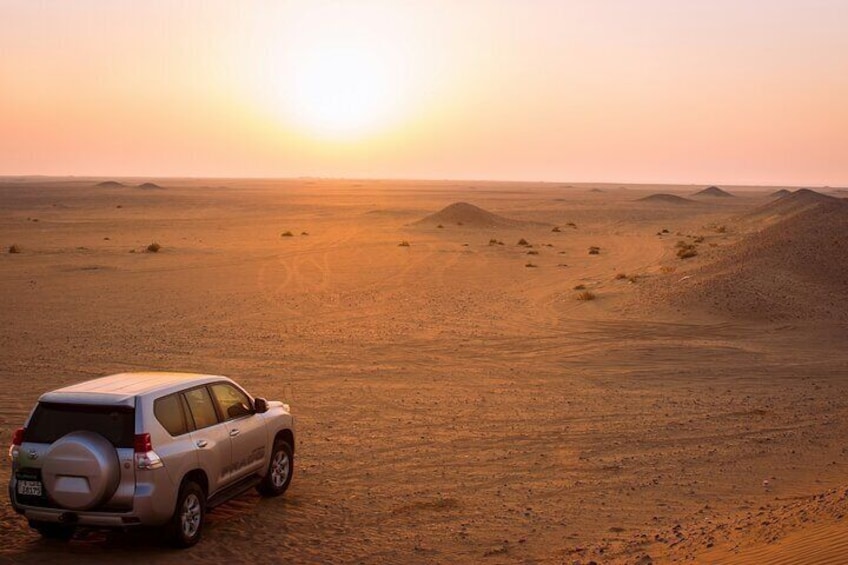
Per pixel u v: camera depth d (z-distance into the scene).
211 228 89.44
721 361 23.98
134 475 8.90
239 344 26.30
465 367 23.00
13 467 9.17
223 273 48.56
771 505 11.16
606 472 13.27
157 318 31.89
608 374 22.12
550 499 11.86
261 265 53.25
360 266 53.28
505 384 20.72
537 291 41.19
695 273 40.72
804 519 9.34
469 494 12.11
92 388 9.52
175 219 104.00
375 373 21.98
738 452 14.41
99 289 40.47
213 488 10.06
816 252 41.22
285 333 28.69
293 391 19.62
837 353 25.17
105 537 10.00
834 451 14.33
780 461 13.77
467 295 39.72
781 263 39.59
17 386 19.62
